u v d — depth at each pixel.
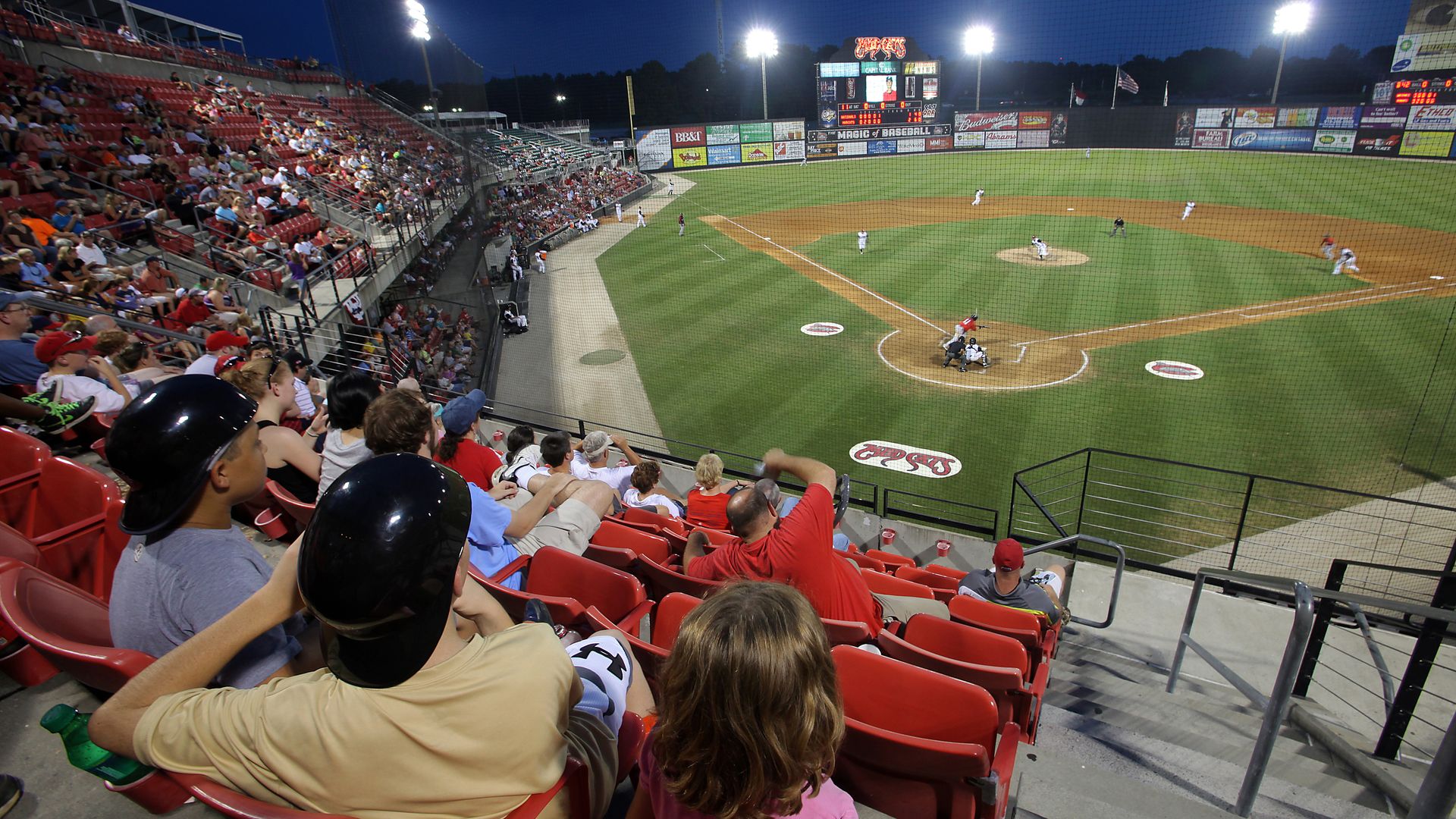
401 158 30.95
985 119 59.81
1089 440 14.27
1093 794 3.16
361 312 15.22
